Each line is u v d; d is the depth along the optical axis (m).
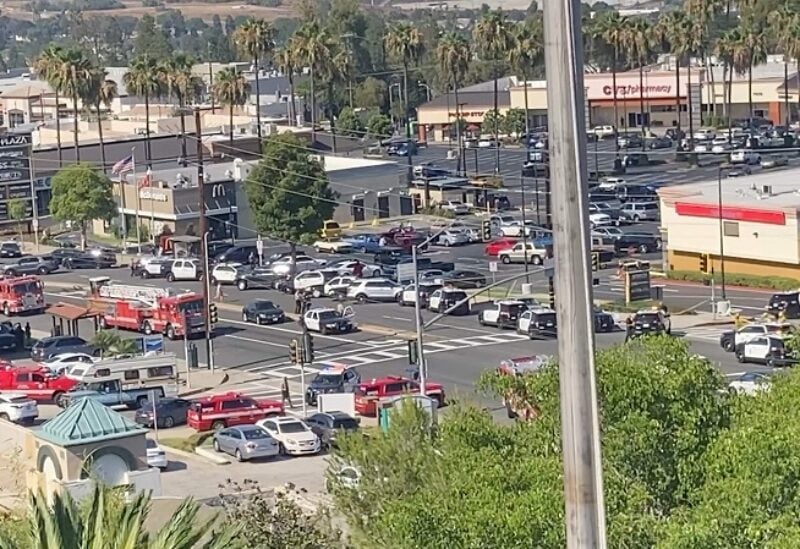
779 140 146.50
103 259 106.56
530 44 148.25
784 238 84.75
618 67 174.50
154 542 16.20
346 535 30.97
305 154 101.88
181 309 79.81
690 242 89.50
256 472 52.41
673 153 144.38
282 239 100.00
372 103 190.75
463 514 21.78
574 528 12.29
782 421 24.95
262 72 199.00
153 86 145.88
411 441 30.48
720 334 72.12
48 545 15.98
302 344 70.75
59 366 67.94
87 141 142.62
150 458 52.41
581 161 11.95
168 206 111.94
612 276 90.50
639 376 25.67
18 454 38.00
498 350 71.31
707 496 22.86
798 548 20.11
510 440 27.12
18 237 122.88
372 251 104.00
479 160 147.50
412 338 71.00
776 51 176.88
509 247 97.62
